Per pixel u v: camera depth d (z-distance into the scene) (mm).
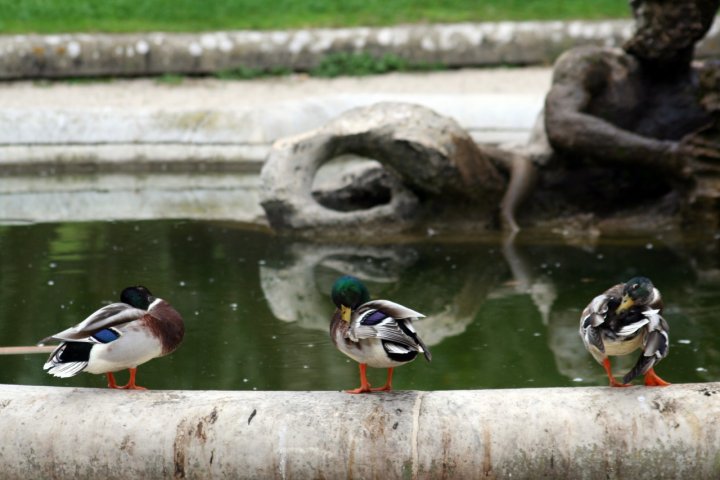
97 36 23547
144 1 27047
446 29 24812
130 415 6305
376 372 8727
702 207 14062
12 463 6312
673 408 6125
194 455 6191
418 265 12484
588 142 14133
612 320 5891
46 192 17234
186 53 23812
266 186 14258
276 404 6297
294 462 6137
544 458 6086
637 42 14586
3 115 19016
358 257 12945
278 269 12281
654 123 15055
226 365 8914
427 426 6129
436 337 9719
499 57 24891
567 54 14961
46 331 9805
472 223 14711
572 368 8781
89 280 11656
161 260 12672
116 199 16703
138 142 19219
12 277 11750
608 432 6086
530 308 10578
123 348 6102
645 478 6074
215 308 10680
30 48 23031
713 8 14281
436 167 13977
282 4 27359
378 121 14086
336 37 24500
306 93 21969
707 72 13781
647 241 13539
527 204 15062
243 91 22312
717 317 9992
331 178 16375
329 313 10539
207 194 17172
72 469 6273
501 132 19094
